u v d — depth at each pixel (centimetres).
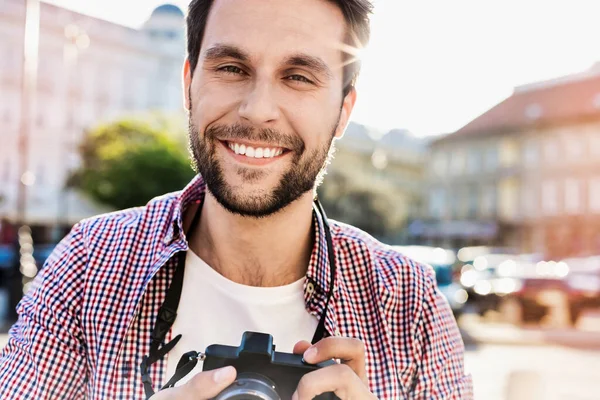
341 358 135
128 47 4534
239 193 133
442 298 165
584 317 1323
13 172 3928
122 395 140
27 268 1105
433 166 4828
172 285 146
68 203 2772
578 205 4062
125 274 149
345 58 146
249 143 133
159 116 2908
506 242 4297
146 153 2666
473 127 4600
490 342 1115
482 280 1379
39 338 143
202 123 136
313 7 137
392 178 5244
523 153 4319
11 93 3947
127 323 143
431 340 155
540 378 399
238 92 134
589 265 1458
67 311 146
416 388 153
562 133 4150
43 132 4075
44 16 4138
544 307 1286
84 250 152
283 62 134
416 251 1373
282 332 147
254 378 126
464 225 4353
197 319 145
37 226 3136
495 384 763
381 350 152
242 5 135
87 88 4338
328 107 140
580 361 942
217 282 147
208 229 148
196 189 154
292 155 136
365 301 156
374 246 169
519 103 4512
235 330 146
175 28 4869
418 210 4994
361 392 131
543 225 4184
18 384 140
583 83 4312
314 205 155
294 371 131
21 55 4000
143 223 156
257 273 149
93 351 143
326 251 150
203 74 136
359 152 4966
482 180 4519
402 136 5556
